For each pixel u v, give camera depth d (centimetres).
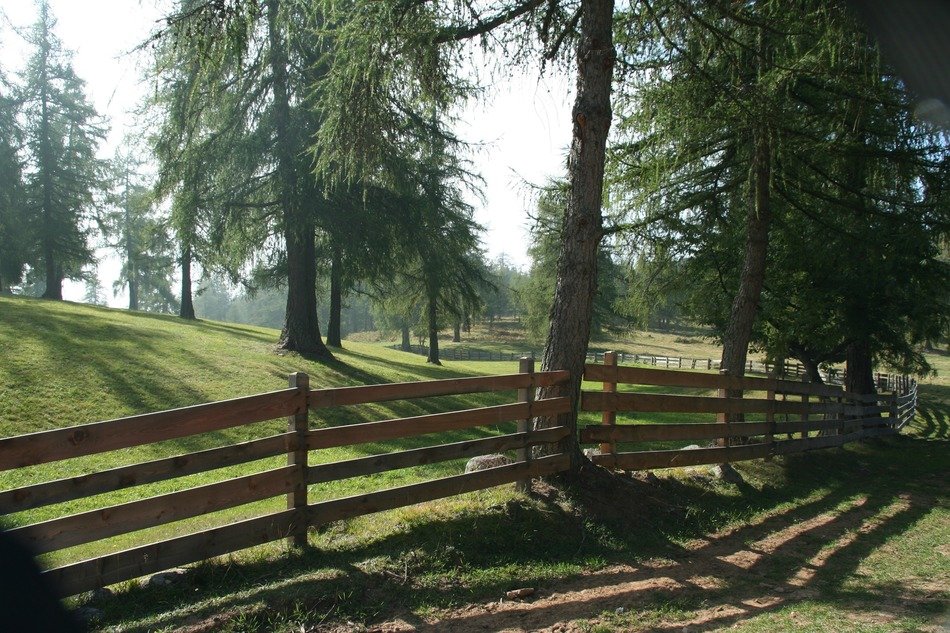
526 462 615
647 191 1066
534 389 632
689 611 450
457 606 439
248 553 469
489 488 636
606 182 1087
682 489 763
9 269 3478
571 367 670
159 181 1828
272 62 1722
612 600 466
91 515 385
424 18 716
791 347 1983
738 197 1148
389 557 483
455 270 2670
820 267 1437
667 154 1020
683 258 1287
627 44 840
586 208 676
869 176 1091
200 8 668
